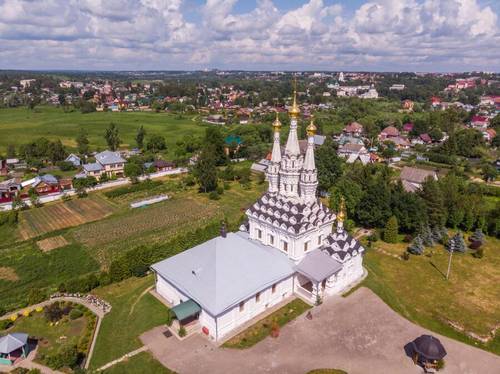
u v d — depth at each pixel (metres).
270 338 46.06
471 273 63.66
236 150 160.62
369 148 169.62
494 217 79.69
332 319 49.66
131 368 41.81
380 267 65.38
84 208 100.75
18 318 51.97
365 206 80.19
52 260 72.00
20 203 98.25
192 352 43.72
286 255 56.19
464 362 42.94
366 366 41.84
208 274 49.12
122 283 60.78
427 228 74.19
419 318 51.91
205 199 108.38
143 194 112.88
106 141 183.62
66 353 42.22
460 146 158.12
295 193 58.06
